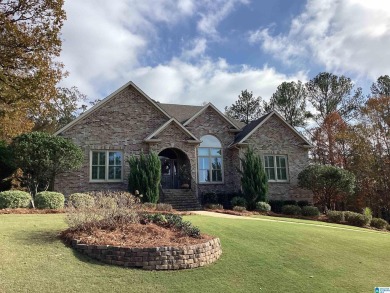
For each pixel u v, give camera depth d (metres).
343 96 37.97
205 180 23.50
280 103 41.22
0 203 14.47
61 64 15.24
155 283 6.78
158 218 9.91
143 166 19.31
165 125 21.61
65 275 6.59
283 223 14.47
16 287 5.88
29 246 7.88
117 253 7.49
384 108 32.84
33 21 14.03
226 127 24.84
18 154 16.66
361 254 10.42
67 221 9.16
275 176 24.02
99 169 20.53
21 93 14.30
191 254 7.87
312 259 9.31
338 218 19.33
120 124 21.33
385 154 32.22
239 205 20.45
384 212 31.83
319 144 36.75
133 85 21.83
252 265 8.34
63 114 35.06
